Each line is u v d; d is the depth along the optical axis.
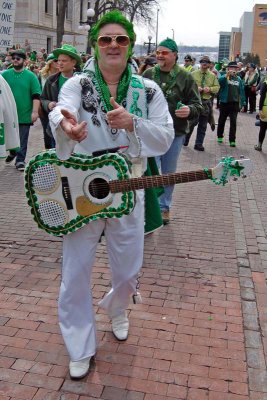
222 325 3.35
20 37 35.50
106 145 2.62
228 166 2.54
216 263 4.37
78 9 42.78
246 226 5.41
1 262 4.21
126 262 2.79
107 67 2.54
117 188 2.55
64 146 2.43
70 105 2.50
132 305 3.55
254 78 16.95
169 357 2.98
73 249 2.68
